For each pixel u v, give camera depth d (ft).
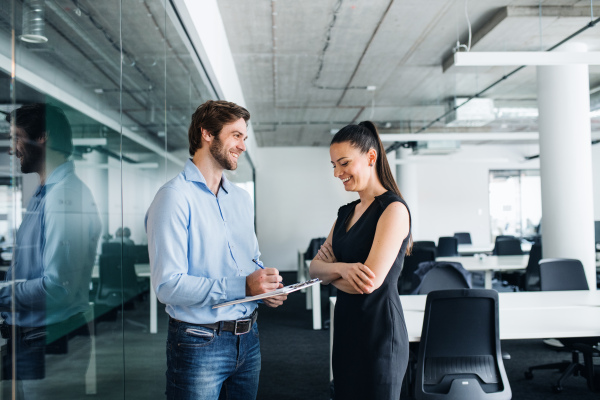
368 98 26.07
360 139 4.95
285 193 41.01
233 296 4.40
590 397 10.98
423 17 15.65
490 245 31.58
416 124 33.81
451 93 25.39
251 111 28.43
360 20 15.74
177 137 10.75
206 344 4.53
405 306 10.09
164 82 9.36
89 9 5.50
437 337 7.39
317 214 41.01
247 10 14.66
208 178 4.87
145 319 8.30
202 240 4.62
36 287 3.93
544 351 14.62
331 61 19.72
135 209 7.74
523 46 17.98
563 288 12.75
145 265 8.37
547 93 16.94
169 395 4.61
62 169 4.56
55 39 4.45
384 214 4.78
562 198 16.57
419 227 41.19
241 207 5.15
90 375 5.46
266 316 20.99
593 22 14.43
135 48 7.55
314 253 23.53
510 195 42.09
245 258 5.07
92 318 5.54
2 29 3.42
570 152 16.52
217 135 4.73
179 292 4.19
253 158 34.04
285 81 22.44
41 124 4.04
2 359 3.43
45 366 4.16
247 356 4.94
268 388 11.73
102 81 6.00
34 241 3.87
